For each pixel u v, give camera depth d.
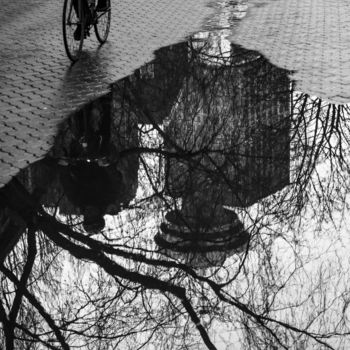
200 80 10.78
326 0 16.62
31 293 5.70
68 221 6.71
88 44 13.08
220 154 8.11
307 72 10.84
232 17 15.27
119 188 7.33
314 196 7.14
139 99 9.96
